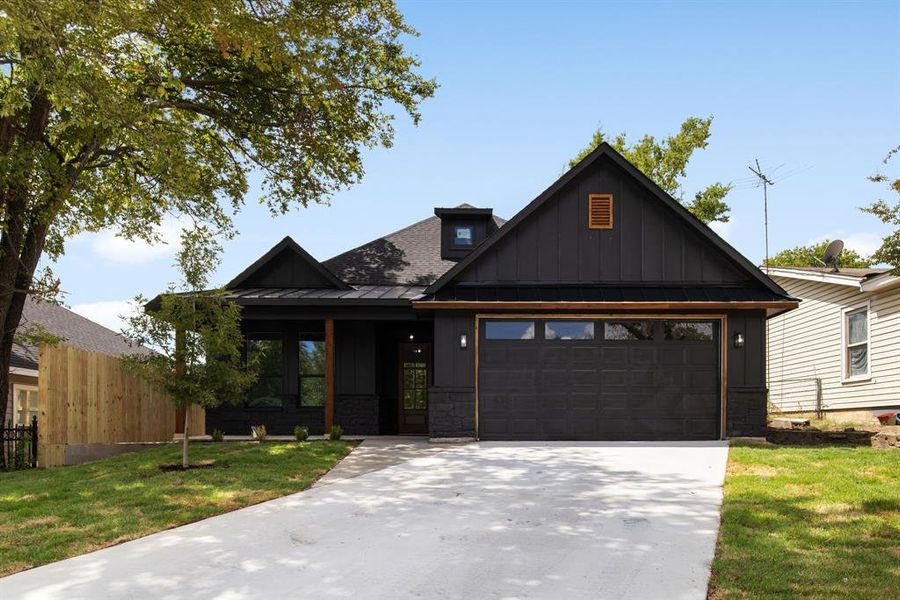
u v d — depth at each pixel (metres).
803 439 14.65
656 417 15.12
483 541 7.25
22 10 10.23
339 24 15.53
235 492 9.74
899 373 16.77
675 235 15.85
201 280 12.04
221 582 6.05
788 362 22.66
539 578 6.09
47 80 11.64
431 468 11.73
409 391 19.23
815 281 20.66
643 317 15.27
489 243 15.83
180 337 11.92
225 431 18.19
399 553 6.86
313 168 18.14
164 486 10.12
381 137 18.20
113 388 15.23
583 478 10.58
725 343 15.05
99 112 11.95
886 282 16.50
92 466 12.55
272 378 18.42
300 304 17.11
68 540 7.39
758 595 5.39
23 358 20.27
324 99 16.55
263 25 11.77
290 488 10.10
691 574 6.11
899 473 9.70
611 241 15.88
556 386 15.25
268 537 7.50
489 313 15.41
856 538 6.79
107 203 17.39
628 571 6.23
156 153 13.71
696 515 8.17
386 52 17.27
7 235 14.26
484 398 15.32
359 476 11.14
